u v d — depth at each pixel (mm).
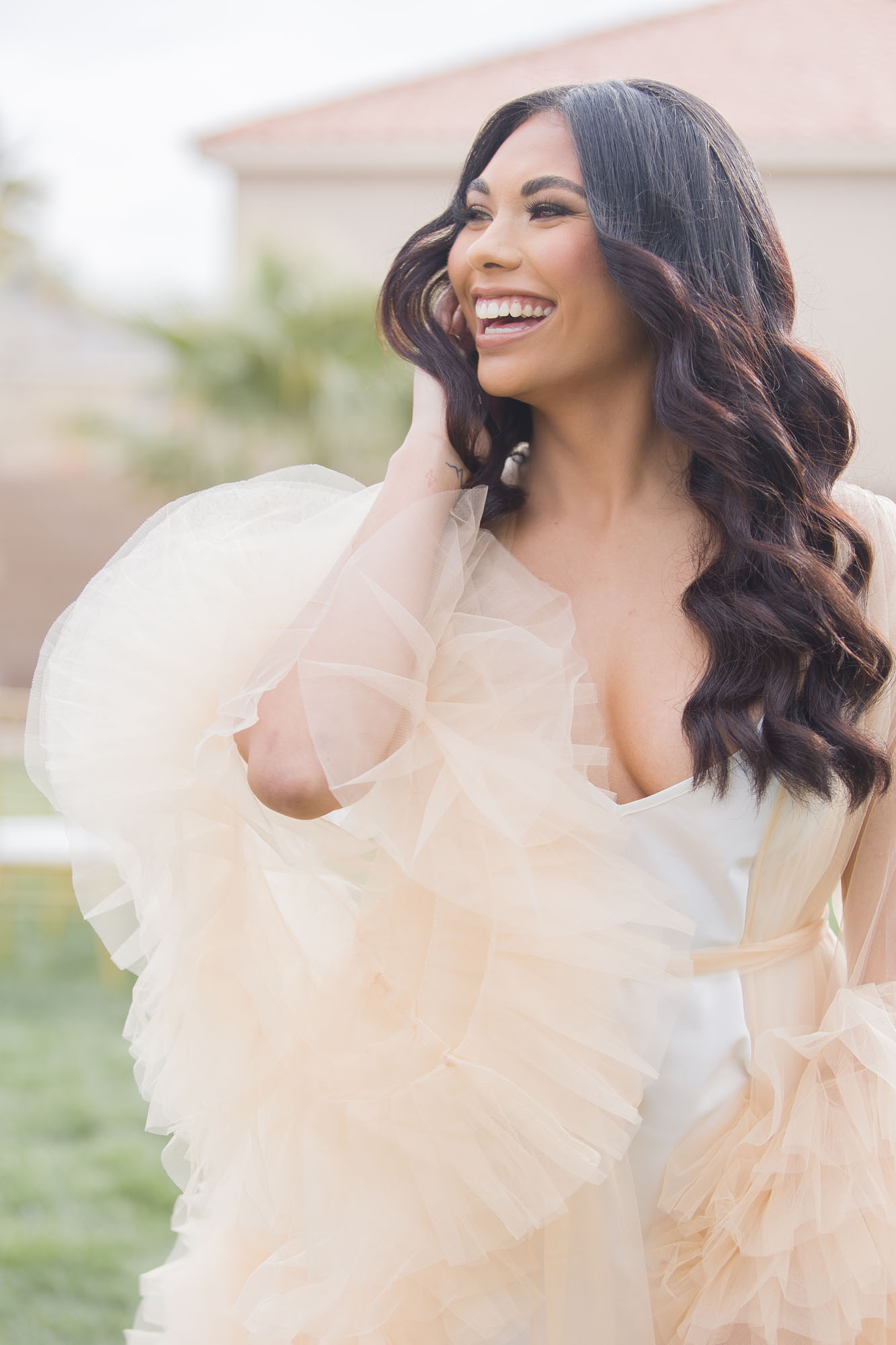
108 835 1290
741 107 9523
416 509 1325
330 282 9969
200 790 1253
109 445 11641
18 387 19938
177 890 1245
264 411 10078
